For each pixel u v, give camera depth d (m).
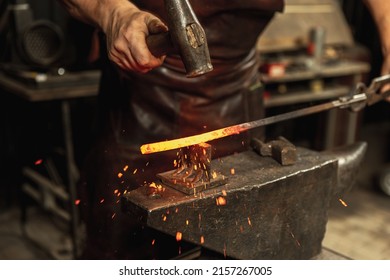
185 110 1.67
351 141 3.90
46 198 3.07
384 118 5.40
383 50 1.79
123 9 1.27
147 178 1.71
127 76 1.64
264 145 1.36
